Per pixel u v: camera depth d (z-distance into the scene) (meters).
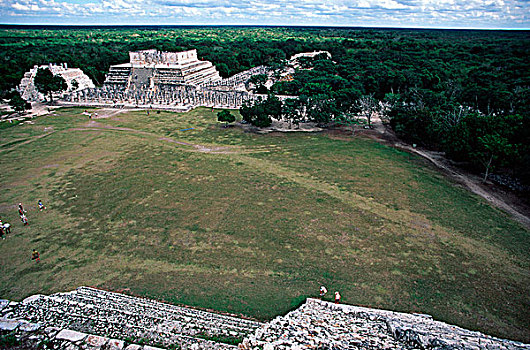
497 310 35.12
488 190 61.78
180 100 130.62
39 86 127.75
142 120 108.75
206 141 89.00
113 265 42.69
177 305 35.41
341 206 55.81
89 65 183.50
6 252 45.19
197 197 59.31
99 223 51.81
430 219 52.03
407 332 25.58
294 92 148.12
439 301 36.41
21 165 73.50
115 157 78.19
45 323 27.66
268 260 43.25
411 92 118.25
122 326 27.77
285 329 27.92
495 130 67.69
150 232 49.38
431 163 74.12
